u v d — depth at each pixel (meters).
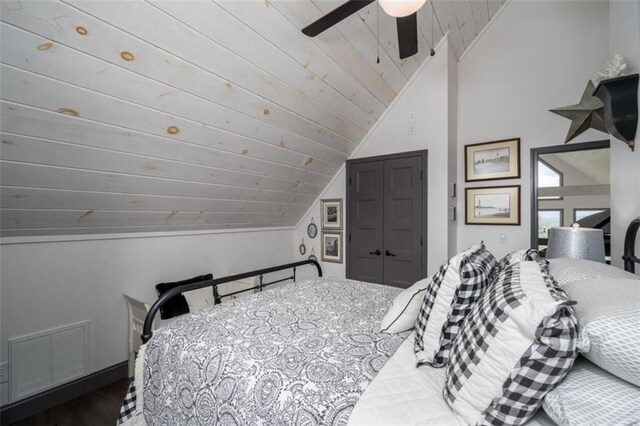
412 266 2.87
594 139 2.42
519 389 0.66
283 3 1.58
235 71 1.73
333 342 1.16
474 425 0.72
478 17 2.70
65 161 1.59
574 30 2.52
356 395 0.84
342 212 3.37
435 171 2.73
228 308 1.57
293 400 0.85
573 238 1.59
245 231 3.21
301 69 1.99
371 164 3.11
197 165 2.13
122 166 1.80
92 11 1.19
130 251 2.31
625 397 0.59
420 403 0.81
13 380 1.79
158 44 1.40
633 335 0.58
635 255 1.51
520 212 2.71
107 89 1.43
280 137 2.40
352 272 3.28
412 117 2.86
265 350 1.10
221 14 1.45
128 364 2.27
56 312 1.95
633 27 1.51
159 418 1.17
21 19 1.10
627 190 1.61
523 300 0.72
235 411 0.93
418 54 2.62
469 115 2.96
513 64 2.76
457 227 2.99
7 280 1.78
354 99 2.57
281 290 1.94
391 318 1.27
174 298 2.29
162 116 1.69
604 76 1.58
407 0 1.24
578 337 0.64
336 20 1.42
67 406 1.92
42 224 1.83
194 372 1.09
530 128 2.68
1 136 1.34
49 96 1.33
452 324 1.01
